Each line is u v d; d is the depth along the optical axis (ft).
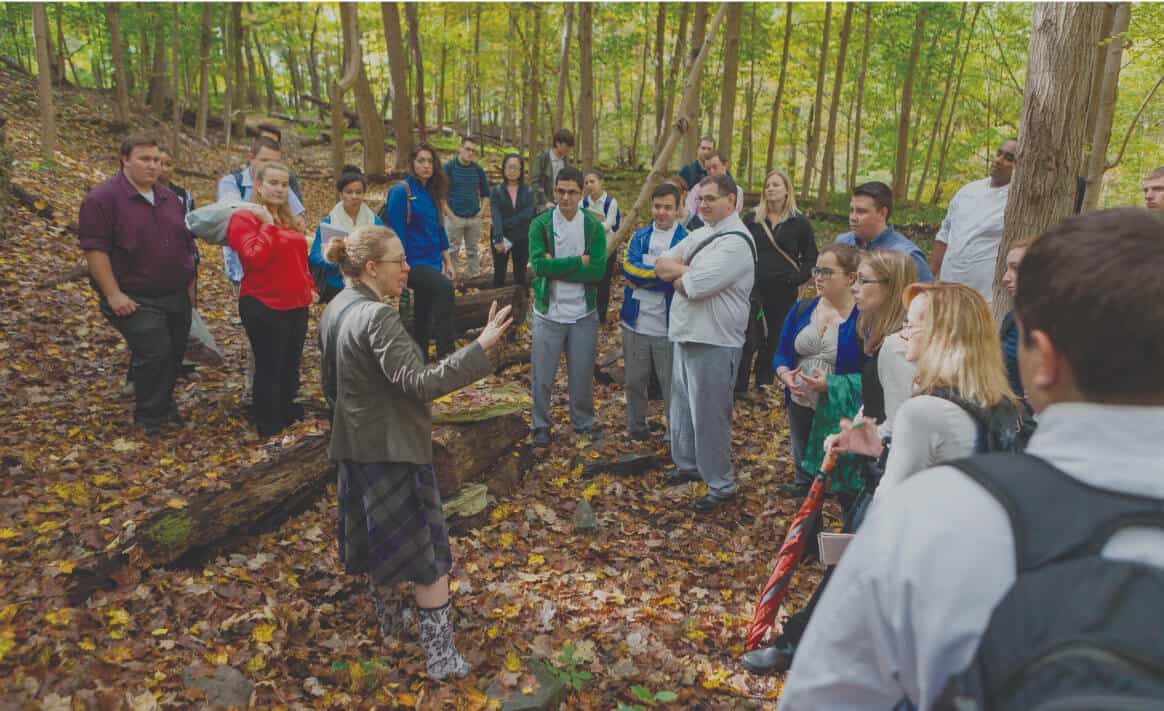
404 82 56.95
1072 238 2.67
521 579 12.14
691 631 10.96
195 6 57.67
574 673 9.53
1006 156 14.78
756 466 16.93
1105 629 2.17
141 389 14.66
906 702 2.79
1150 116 48.19
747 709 9.42
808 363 12.68
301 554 11.99
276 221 14.12
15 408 15.26
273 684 8.74
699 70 20.71
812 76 71.61
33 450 13.37
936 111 70.79
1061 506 2.44
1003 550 2.45
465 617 10.89
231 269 17.58
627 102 109.09
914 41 59.36
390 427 8.82
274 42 73.67
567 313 17.08
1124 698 2.02
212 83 77.51
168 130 57.06
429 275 18.86
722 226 13.88
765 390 21.09
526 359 22.50
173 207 14.61
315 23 75.77
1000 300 13.43
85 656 8.57
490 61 74.79
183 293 14.93
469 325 22.50
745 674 10.12
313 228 40.50
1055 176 12.48
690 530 14.32
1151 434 2.48
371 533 8.99
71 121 48.49
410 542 8.97
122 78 50.52
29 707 7.55
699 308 13.98
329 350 9.23
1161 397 2.52
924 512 2.64
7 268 22.76
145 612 9.68
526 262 25.91
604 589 12.13
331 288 16.66
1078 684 2.11
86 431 14.42
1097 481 2.47
